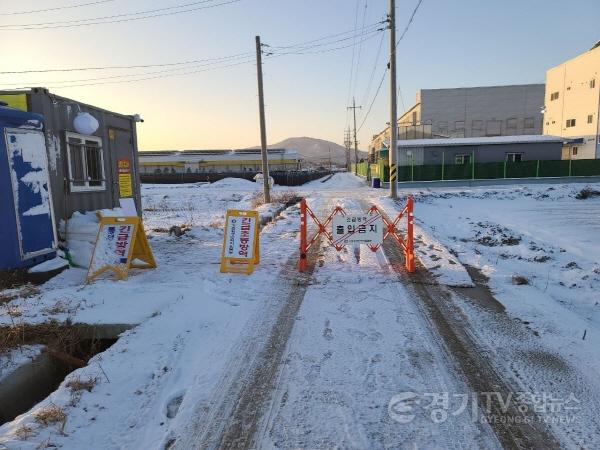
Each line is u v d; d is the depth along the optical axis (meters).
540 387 4.34
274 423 3.78
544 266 10.20
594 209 23.33
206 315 6.25
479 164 36.06
